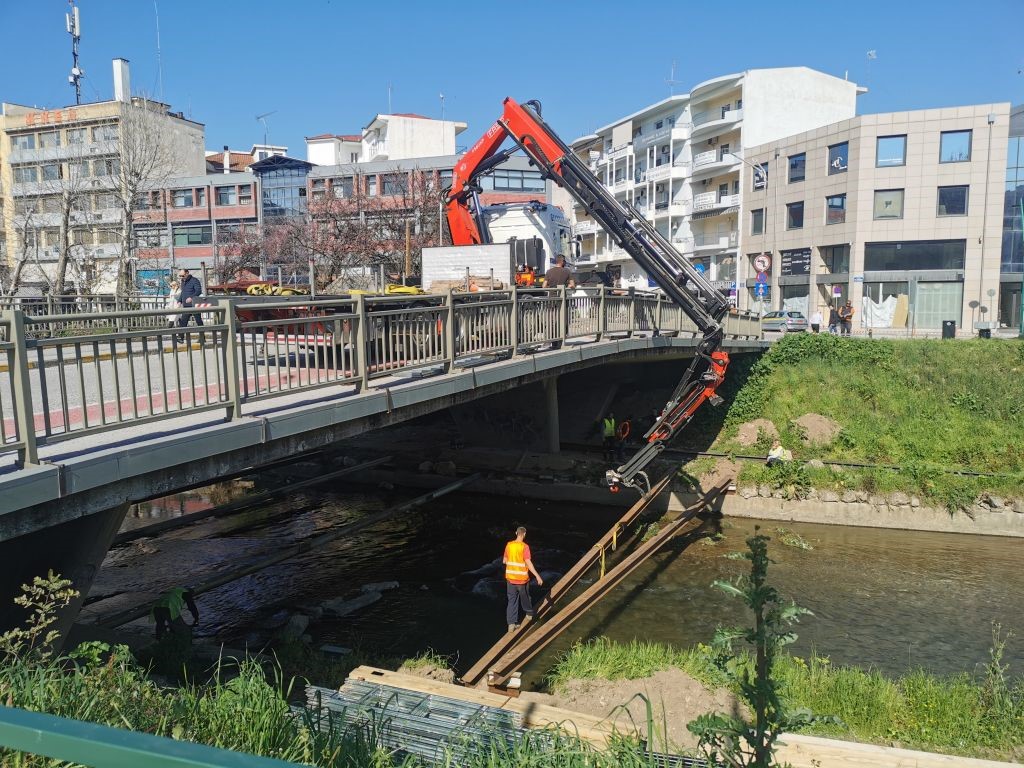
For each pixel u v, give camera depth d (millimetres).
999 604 14836
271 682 8766
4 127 47031
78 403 7848
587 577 16031
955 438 22219
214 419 6906
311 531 18891
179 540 17750
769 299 47375
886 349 25984
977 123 37781
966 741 8602
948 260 39000
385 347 8922
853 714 9148
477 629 13258
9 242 45812
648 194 61844
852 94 53562
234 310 6770
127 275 29594
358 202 47625
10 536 5047
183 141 59969
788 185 45656
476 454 23469
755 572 3756
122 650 5328
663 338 18734
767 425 24000
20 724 1407
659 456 22906
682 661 10711
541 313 12992
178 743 1366
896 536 19406
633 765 4125
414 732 5684
